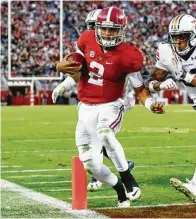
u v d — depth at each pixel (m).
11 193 13.73
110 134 11.51
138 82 11.82
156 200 12.84
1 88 49.91
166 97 50.59
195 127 30.66
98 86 11.70
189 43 11.85
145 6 59.91
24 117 37.38
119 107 11.80
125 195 12.08
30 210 11.84
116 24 11.38
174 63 12.21
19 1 55.75
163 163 18.38
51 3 56.66
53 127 31.00
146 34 59.06
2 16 54.78
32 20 55.66
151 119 35.56
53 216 11.27
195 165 17.98
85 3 58.34
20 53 54.00
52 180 15.59
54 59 54.69
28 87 50.81
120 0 59.69
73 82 11.95
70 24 57.22
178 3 60.78
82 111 11.84
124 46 11.67
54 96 11.96
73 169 11.84
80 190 11.85
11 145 23.61
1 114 39.75
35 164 18.47
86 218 11.07
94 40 11.71
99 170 11.77
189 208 11.92
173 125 31.81
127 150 21.72
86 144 11.87
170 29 11.82
